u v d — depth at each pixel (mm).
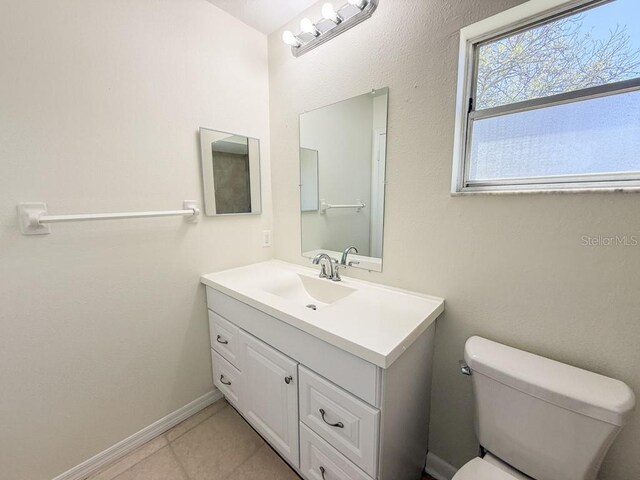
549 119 940
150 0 1265
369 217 1353
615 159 846
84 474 1243
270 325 1166
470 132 1091
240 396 1423
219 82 1537
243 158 1687
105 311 1249
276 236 1898
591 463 745
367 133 1302
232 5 1472
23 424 1087
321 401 986
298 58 1564
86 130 1136
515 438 867
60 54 1055
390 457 925
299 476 1250
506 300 1002
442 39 1037
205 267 1581
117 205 1240
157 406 1462
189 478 1244
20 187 1010
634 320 792
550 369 849
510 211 959
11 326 1033
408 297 1214
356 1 1199
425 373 1137
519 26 947
